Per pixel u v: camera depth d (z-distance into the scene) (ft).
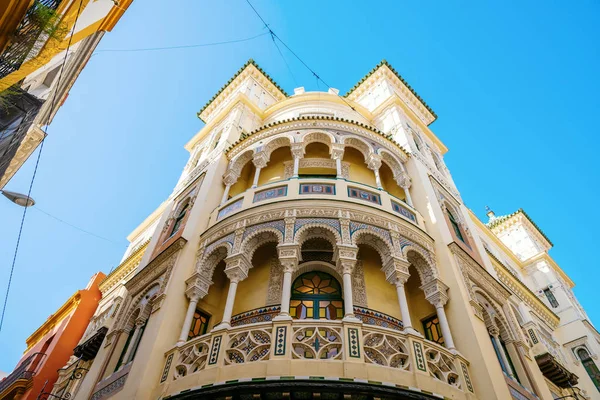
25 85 32.94
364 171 50.90
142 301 41.34
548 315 71.51
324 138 50.83
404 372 27.81
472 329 33.76
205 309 39.37
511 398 31.12
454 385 29.58
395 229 39.24
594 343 68.23
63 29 25.00
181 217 51.42
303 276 39.24
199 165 62.34
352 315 30.53
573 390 52.37
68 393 49.01
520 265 86.33
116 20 38.65
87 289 74.33
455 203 55.47
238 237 38.50
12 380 63.62
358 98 84.33
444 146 77.20
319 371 26.68
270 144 50.96
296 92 82.89
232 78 82.69
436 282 37.11
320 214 38.52
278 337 28.66
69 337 65.98
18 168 39.40
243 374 27.12
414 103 82.99
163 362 31.68
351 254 35.14
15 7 20.70
